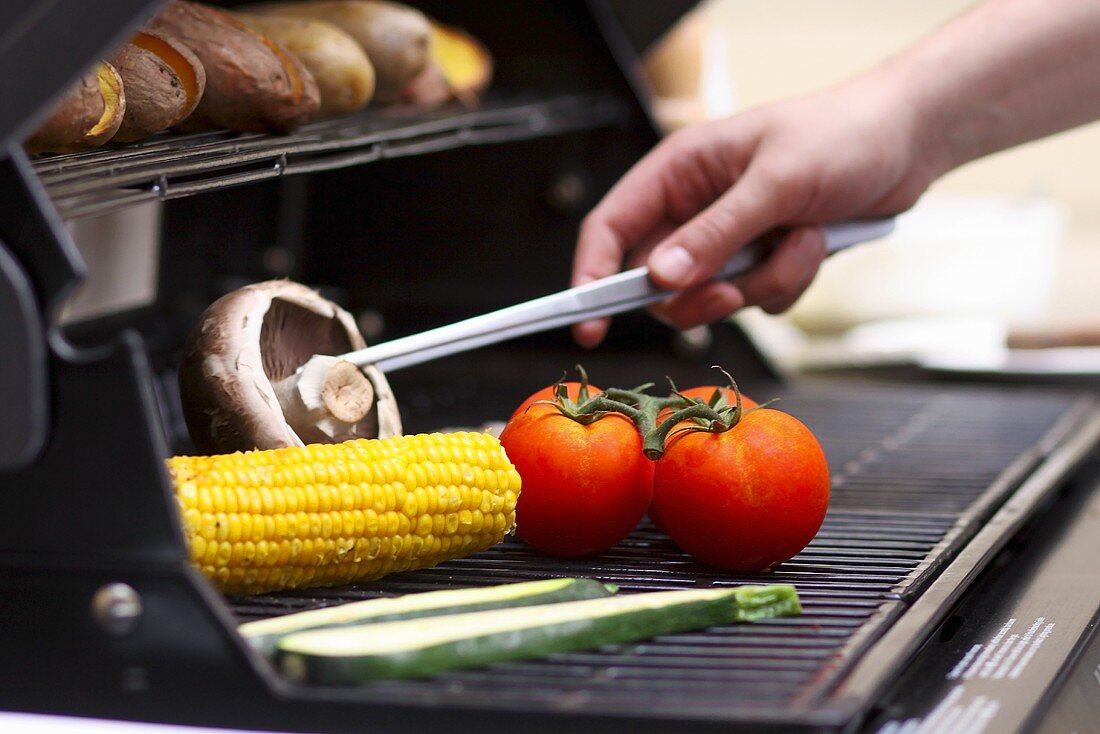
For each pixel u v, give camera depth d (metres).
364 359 1.21
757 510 1.16
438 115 1.56
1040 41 1.45
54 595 1.05
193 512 1.08
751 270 1.47
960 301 2.60
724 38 3.32
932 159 1.48
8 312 1.03
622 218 1.50
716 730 1.00
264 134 1.34
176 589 1.04
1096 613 1.19
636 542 1.25
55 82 1.01
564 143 1.97
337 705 1.02
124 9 1.01
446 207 2.00
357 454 1.13
